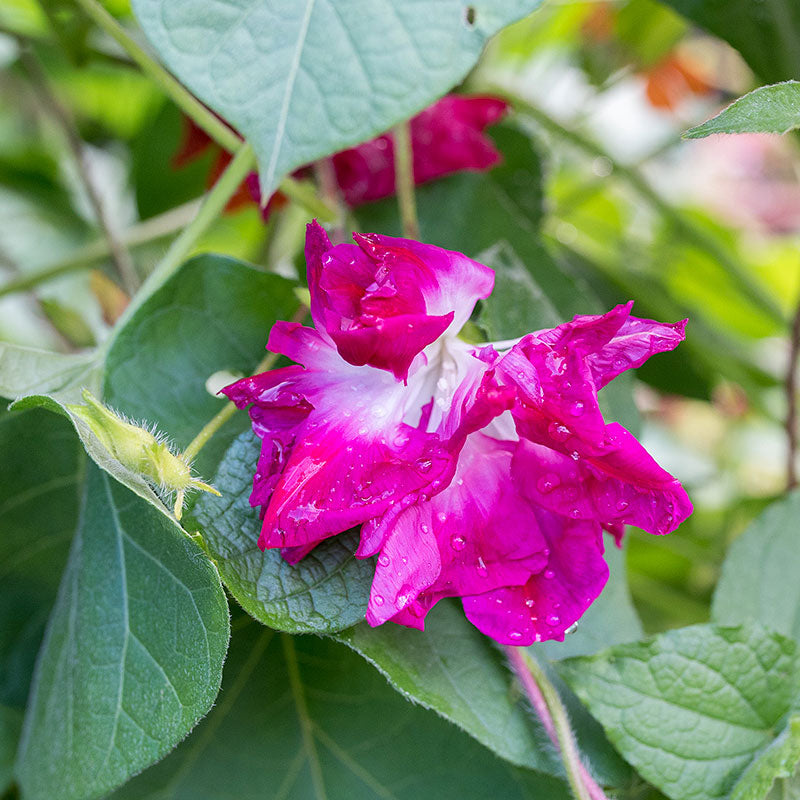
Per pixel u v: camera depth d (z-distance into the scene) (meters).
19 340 0.58
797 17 0.41
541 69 0.62
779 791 0.36
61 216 0.65
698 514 0.54
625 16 0.57
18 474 0.39
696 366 0.53
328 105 0.31
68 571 0.38
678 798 0.35
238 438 0.35
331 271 0.32
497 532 0.34
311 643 0.38
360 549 0.32
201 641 0.33
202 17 0.31
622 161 0.52
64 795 0.34
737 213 0.89
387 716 0.38
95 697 0.34
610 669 0.35
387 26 0.31
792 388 0.45
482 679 0.35
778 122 0.32
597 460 0.33
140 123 0.63
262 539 0.32
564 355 0.32
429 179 0.43
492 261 0.38
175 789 0.38
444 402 0.34
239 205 0.46
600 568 0.34
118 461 0.32
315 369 0.33
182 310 0.37
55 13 0.46
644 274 0.55
